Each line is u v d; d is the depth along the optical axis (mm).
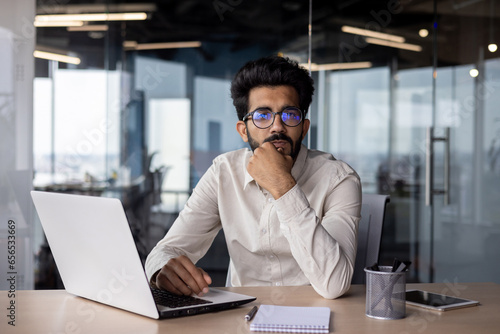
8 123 3217
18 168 3230
